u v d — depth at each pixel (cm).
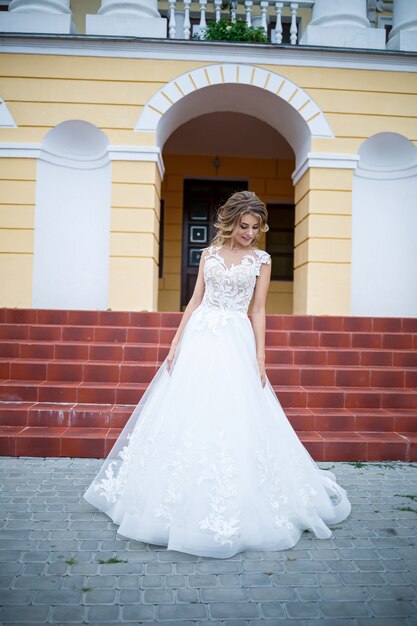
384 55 619
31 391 421
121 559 221
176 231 927
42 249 627
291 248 941
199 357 250
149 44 607
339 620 182
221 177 938
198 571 213
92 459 368
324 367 468
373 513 281
